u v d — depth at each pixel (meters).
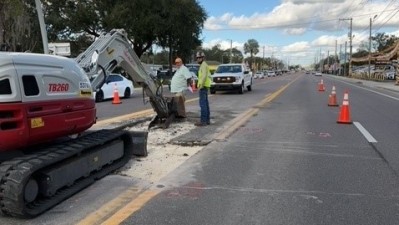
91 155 6.48
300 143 10.09
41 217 5.19
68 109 6.17
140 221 5.11
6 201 4.91
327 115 15.84
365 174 7.30
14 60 5.26
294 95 27.45
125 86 25.78
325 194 6.20
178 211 5.46
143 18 44.69
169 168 7.61
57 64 6.05
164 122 12.62
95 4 45.84
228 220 5.18
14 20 29.72
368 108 18.95
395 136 11.15
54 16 44.91
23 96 5.28
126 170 7.39
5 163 5.17
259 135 11.17
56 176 5.53
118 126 12.19
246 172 7.39
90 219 5.14
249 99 23.70
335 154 8.89
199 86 12.71
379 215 5.37
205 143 9.91
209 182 6.77
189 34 49.88
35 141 5.57
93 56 8.36
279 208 5.61
